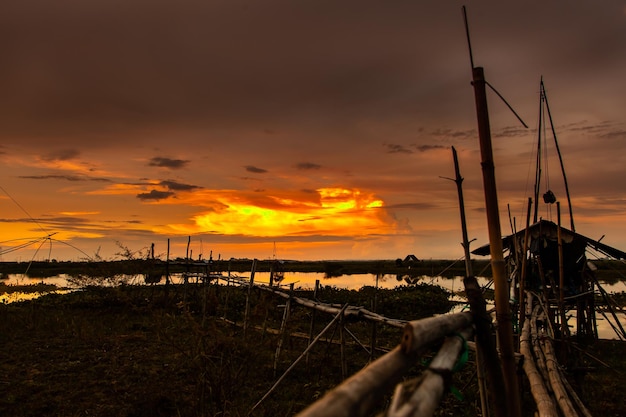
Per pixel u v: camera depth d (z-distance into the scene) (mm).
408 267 66375
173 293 25422
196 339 9398
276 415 8531
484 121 3471
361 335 17422
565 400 6070
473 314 3146
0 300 28422
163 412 8688
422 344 1998
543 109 11289
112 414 8719
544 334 10008
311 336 12922
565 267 17734
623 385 11000
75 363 12258
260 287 13078
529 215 11438
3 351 13445
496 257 3416
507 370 3350
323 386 10617
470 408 9000
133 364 12109
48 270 62594
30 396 9664
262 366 11461
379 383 1577
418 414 1628
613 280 41500
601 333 19750
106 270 21609
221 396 8461
